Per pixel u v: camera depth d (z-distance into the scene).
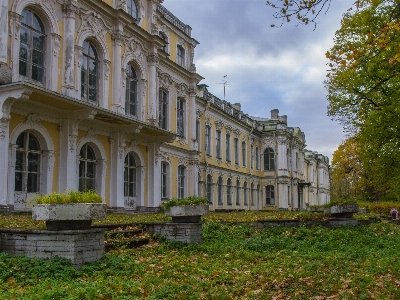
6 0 16.47
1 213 15.70
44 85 18.59
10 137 16.84
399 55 8.31
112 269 8.80
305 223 18.14
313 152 87.06
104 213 9.31
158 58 27.23
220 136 43.06
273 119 60.72
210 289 7.46
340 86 23.86
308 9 8.03
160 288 7.34
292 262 10.45
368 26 20.53
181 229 13.18
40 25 18.67
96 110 19.19
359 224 20.77
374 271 9.51
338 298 7.16
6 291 6.90
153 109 26.02
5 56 16.34
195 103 34.03
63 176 19.20
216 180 41.22
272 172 54.97
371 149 23.50
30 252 8.89
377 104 22.23
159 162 27.23
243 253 11.68
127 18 23.25
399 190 28.19
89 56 21.55
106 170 22.62
